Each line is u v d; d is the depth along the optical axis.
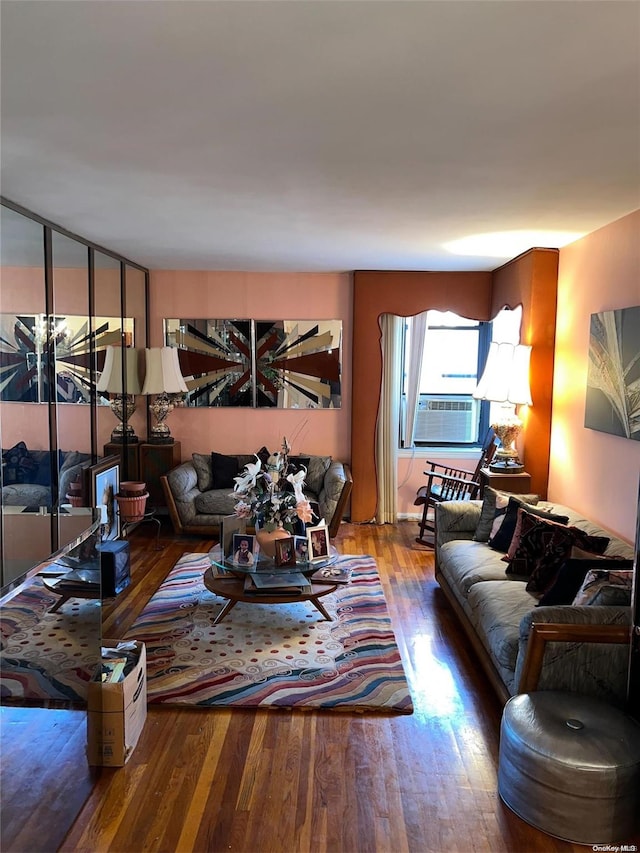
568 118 2.22
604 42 1.68
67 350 4.29
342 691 2.96
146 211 3.66
